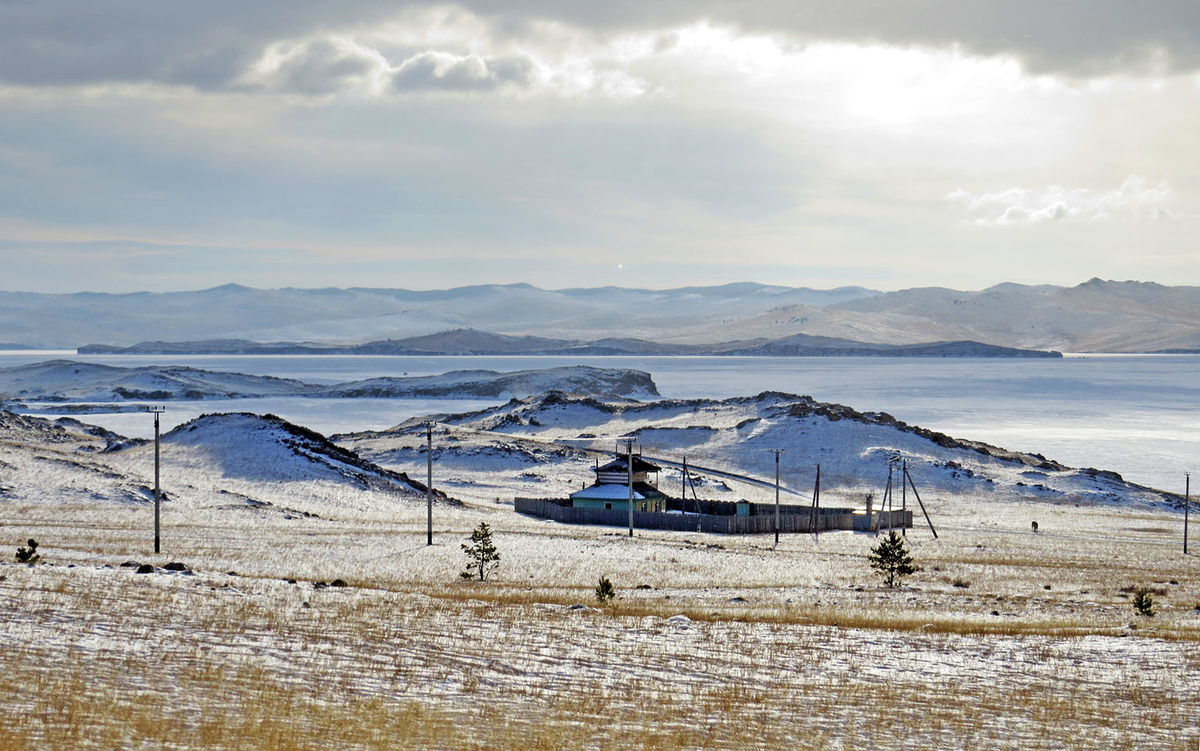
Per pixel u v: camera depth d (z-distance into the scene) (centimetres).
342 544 8188
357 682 3134
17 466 11938
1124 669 4050
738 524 11444
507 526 10606
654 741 2811
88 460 13362
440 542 8644
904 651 4278
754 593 6531
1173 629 5156
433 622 4181
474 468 17675
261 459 14212
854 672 3853
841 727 3114
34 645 3089
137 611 3756
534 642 3959
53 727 2347
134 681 2844
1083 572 8644
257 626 3744
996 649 4388
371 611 4294
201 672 3022
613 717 3020
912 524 13062
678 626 4566
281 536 8525
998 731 3161
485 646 3806
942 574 8225
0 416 18612
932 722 3216
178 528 8725
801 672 3800
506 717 2919
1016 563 9206
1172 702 3559
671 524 11644
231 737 2445
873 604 6269
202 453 14612
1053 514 14562
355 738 2564
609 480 12962
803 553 9394
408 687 3139
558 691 3262
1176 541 11688
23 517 9194
